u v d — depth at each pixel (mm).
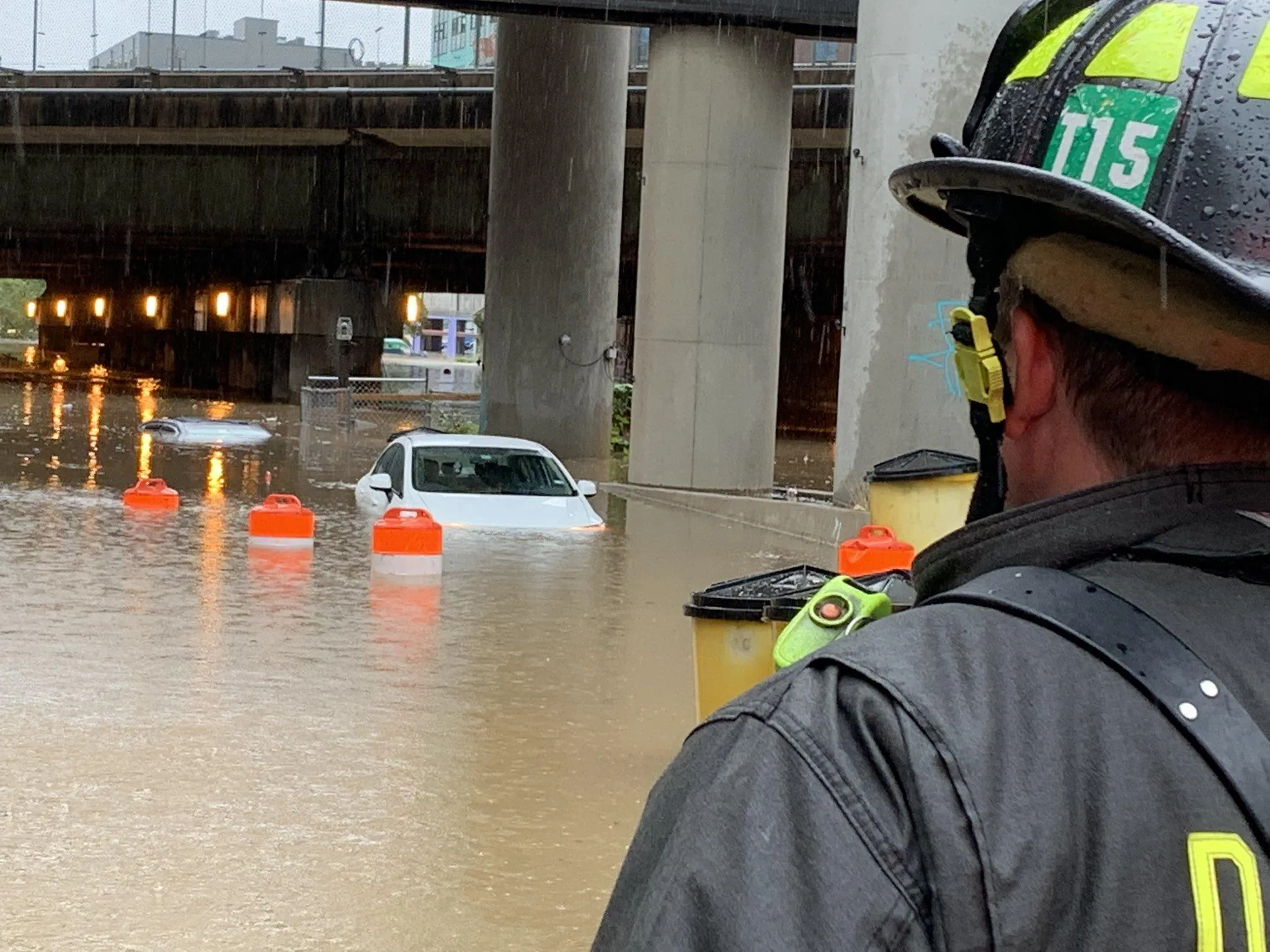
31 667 9625
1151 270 1334
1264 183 1318
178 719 8422
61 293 75312
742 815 1183
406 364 102062
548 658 10500
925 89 18672
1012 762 1172
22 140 47469
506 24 31359
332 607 12250
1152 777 1183
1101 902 1146
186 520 17844
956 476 8781
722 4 23562
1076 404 1413
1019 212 1452
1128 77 1392
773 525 19719
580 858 6262
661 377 24109
